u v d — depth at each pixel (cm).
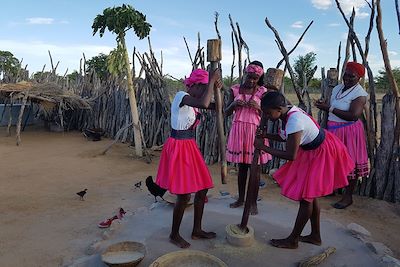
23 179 617
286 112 320
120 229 389
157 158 795
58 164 726
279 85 439
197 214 358
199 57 719
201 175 342
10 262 335
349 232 388
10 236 390
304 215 331
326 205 499
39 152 840
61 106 1062
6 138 1021
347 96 462
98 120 1101
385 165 509
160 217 420
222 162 363
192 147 338
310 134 317
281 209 461
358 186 538
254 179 348
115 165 730
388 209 482
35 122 1338
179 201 341
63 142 974
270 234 378
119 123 1005
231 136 452
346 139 477
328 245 357
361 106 454
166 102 849
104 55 1608
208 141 741
